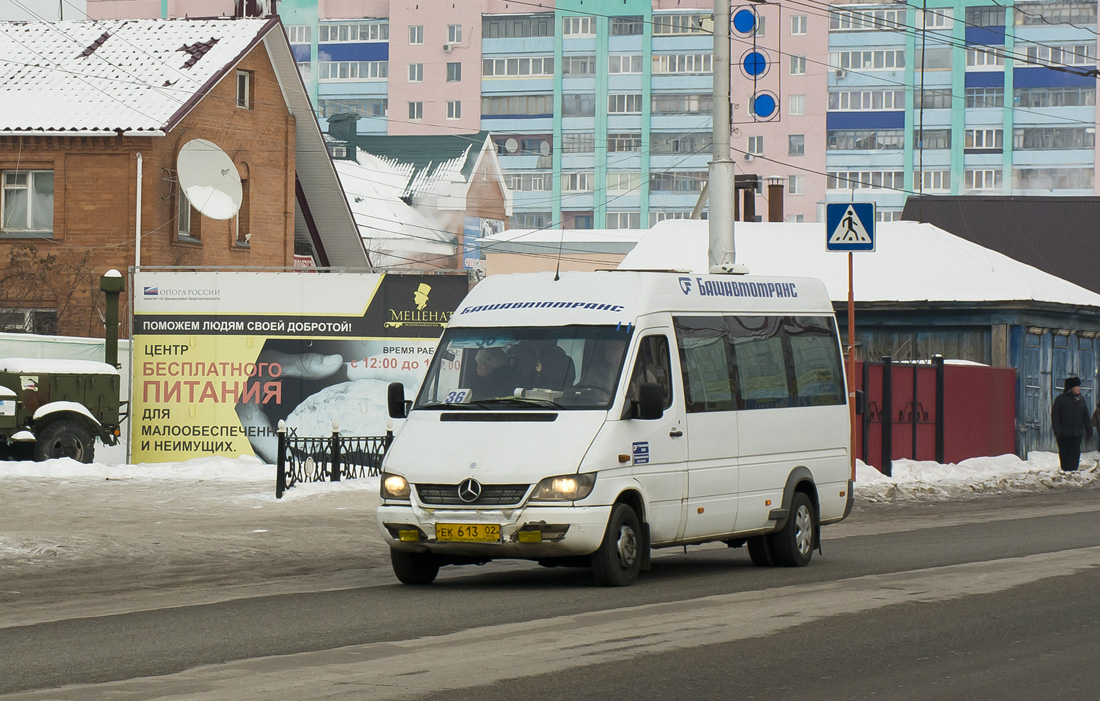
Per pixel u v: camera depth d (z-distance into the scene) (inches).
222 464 3299.7
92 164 4972.9
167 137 5064.0
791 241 5034.5
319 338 3452.3
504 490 1557.6
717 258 2797.7
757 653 1182.3
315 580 1740.9
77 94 5093.5
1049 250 6392.7
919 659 1168.8
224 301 3472.0
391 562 1776.6
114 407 3464.6
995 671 1122.7
